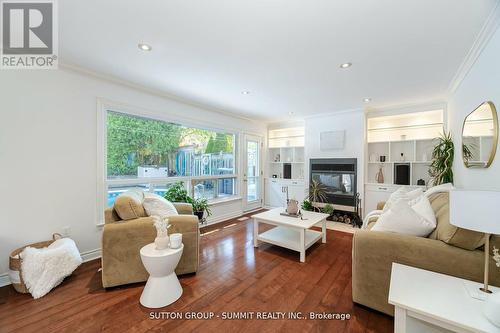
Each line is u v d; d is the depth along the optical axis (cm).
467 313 99
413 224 167
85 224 258
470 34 177
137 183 315
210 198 434
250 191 535
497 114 168
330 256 274
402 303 107
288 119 518
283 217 302
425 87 298
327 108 414
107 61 230
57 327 153
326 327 155
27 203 219
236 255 276
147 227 205
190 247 221
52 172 234
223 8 149
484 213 99
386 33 177
